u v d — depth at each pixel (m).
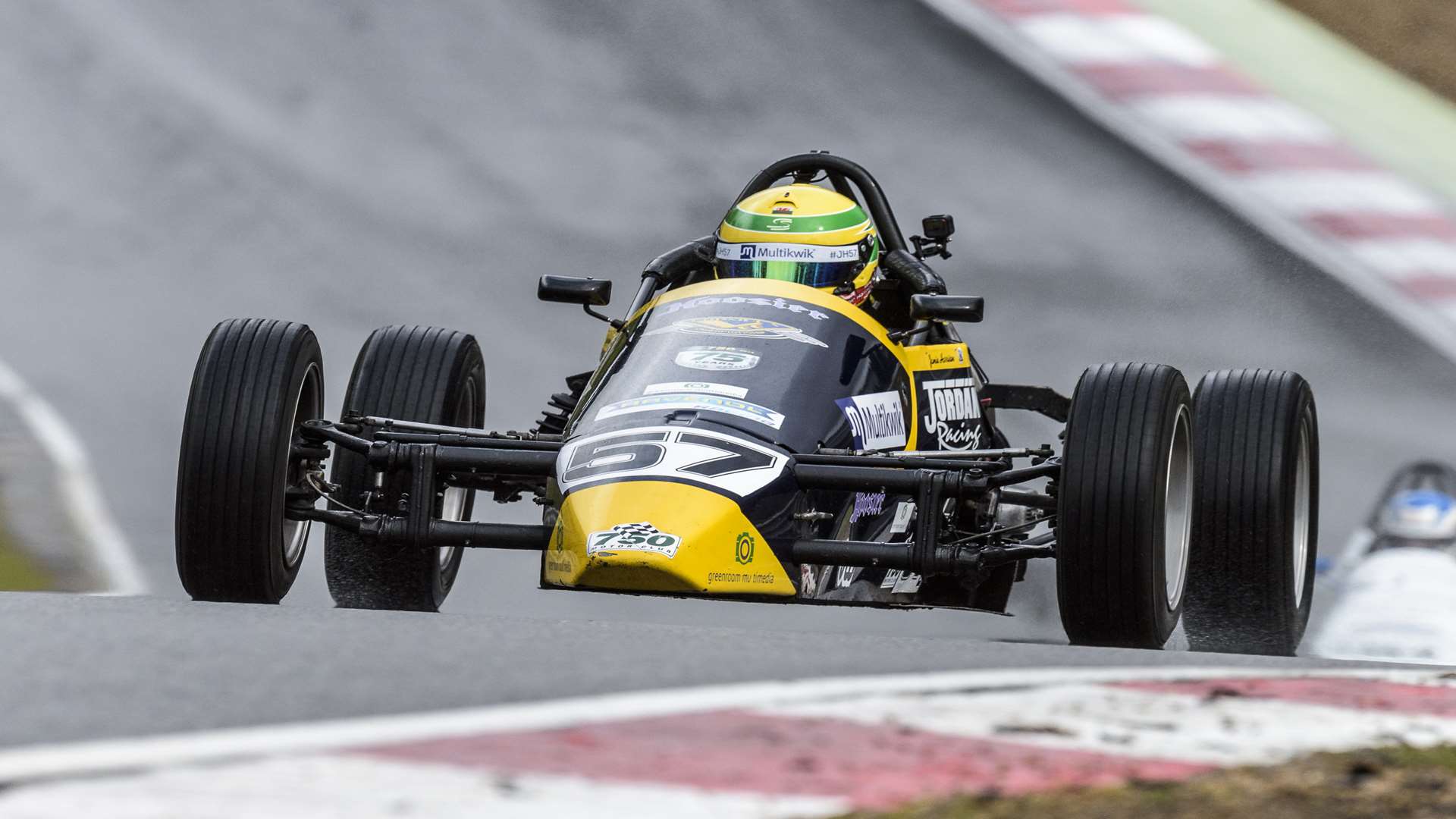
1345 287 46.25
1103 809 10.51
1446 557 29.09
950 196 49.34
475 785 9.99
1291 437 23.56
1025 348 43.97
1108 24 56.38
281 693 12.44
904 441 23.59
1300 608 24.34
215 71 54.62
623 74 54.81
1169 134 51.72
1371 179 50.22
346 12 57.28
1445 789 11.66
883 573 24.14
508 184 50.41
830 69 54.47
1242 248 47.56
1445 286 46.34
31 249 46.44
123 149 51.00
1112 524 19.94
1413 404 42.53
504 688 12.87
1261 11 58.47
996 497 22.98
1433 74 55.53
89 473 36.28
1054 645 19.20
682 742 11.34
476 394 26.89
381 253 47.41
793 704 12.70
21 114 52.00
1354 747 12.77
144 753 10.40
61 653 13.95
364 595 25.12
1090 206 49.00
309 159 51.00
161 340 43.16
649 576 19.19
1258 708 14.03
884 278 26.44
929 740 11.91
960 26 56.00
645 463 20.31
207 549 20.73
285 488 21.06
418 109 53.38
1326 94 53.97
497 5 57.72
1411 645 27.58
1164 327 44.81
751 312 23.41
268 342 21.22
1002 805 10.38
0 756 10.27
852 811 10.01
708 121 52.91
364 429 22.66
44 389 39.94
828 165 28.78
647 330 23.58
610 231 48.75
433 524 21.11
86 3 57.16
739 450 20.67
